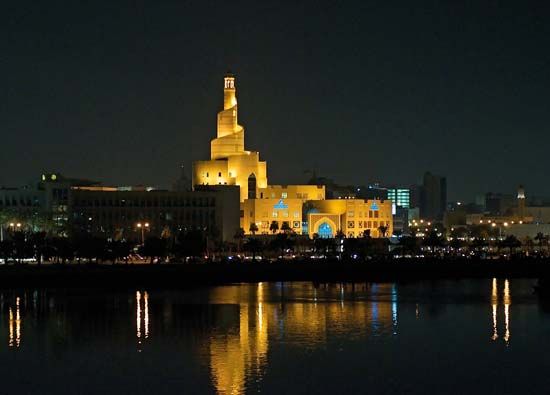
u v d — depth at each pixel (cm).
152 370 15850
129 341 18475
